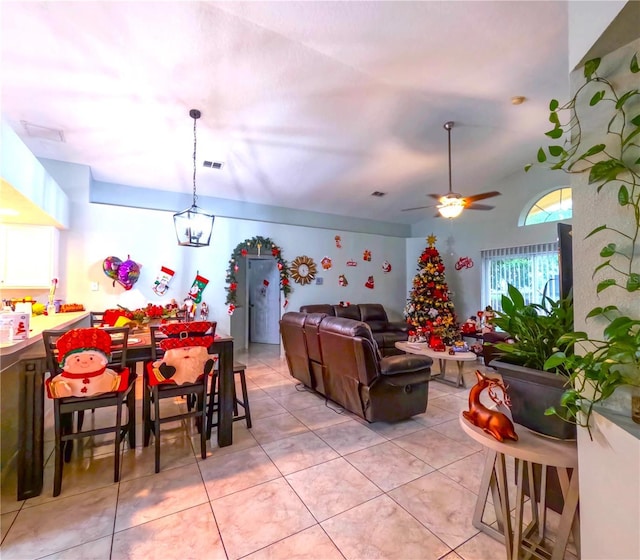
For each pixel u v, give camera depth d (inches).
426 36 99.1
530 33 97.9
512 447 50.8
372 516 69.2
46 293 158.2
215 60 106.0
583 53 43.0
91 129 137.4
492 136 169.6
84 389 76.9
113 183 183.9
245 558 58.4
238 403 119.2
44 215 129.2
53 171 161.0
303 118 141.9
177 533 64.1
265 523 67.0
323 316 131.4
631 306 38.5
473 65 114.0
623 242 39.1
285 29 95.7
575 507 50.8
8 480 80.4
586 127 43.6
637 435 33.7
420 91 129.3
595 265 42.5
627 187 38.9
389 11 89.5
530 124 158.2
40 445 75.8
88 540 62.1
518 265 224.1
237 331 257.1
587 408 42.3
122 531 64.5
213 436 106.8
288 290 234.2
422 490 78.2
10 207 116.8
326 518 68.5
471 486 80.0
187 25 92.6
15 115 125.7
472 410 59.4
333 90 125.6
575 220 45.1
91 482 80.4
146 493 76.4
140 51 100.1
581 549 43.3
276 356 230.5
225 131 145.5
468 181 226.8
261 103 129.5
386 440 103.9
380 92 128.8
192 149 157.2
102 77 109.4
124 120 133.1
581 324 44.1
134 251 182.1
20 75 106.1
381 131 157.9
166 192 197.2
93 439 104.5
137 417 121.6
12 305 131.0
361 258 273.1
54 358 79.3
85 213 168.4
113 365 91.2
